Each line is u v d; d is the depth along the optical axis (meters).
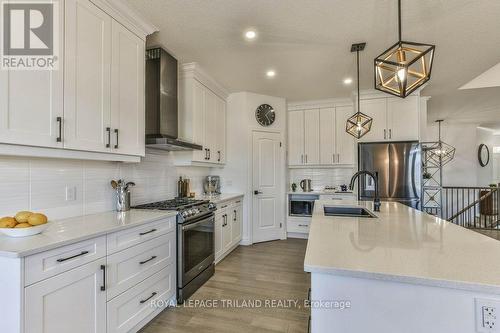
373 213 2.33
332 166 5.00
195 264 2.76
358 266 1.03
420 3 2.10
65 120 1.69
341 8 2.18
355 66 3.34
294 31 2.54
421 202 3.96
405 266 1.02
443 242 1.37
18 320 1.23
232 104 4.55
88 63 1.86
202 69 3.49
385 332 0.98
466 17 2.27
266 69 3.48
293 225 4.92
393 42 2.73
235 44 2.81
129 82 2.26
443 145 6.94
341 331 1.03
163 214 2.29
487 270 0.98
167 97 2.85
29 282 1.27
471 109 5.73
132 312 1.94
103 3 1.98
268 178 4.73
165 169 3.35
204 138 3.72
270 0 2.09
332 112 5.00
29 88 1.50
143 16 2.30
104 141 1.99
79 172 2.17
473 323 0.90
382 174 4.12
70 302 1.47
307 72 3.56
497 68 3.99
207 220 3.01
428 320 0.94
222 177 4.59
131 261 1.93
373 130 4.29
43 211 1.90
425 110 4.62
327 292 1.04
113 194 2.51
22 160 1.77
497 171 8.27
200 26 2.47
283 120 4.89
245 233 4.46
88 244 1.59
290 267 3.43
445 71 3.50
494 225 5.88
